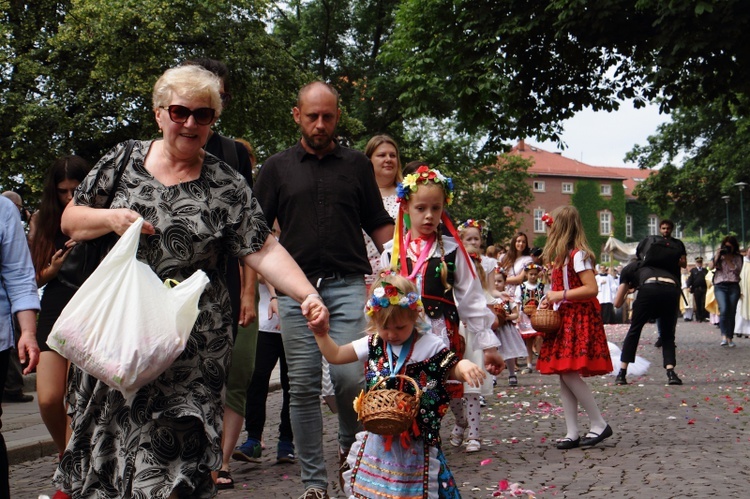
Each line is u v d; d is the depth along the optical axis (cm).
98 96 3045
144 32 2919
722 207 4997
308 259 507
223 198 346
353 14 3812
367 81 3759
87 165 543
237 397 581
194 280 321
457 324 528
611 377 1254
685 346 1980
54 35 3050
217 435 328
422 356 399
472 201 5228
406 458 391
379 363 403
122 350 302
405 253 530
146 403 322
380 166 677
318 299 346
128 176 341
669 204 5072
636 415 866
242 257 352
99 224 327
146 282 313
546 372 686
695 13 1441
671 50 1588
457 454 670
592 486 539
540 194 9900
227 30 3216
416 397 384
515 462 629
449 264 523
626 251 5091
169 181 341
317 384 486
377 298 391
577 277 693
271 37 3391
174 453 321
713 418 840
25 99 2930
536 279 1375
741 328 2081
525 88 1981
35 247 520
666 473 573
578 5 1662
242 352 586
